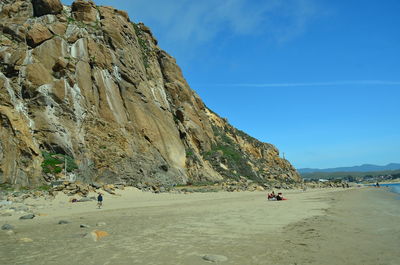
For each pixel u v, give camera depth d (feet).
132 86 205.87
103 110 178.29
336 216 60.23
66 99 163.12
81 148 154.30
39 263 28.35
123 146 171.63
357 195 146.20
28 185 123.95
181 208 82.38
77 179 140.15
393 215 61.52
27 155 131.64
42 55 175.32
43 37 182.19
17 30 178.60
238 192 165.78
